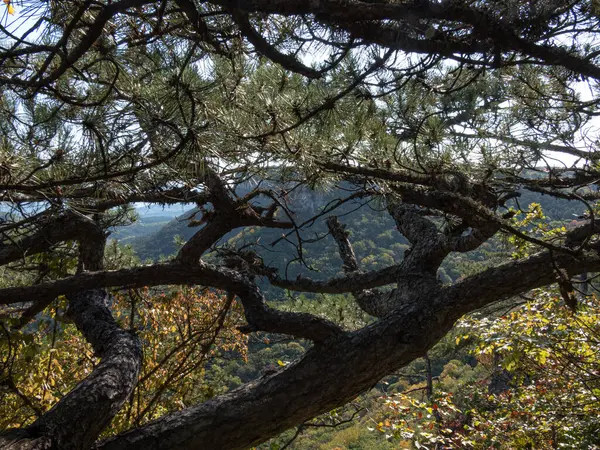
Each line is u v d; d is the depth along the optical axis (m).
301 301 4.23
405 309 3.37
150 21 1.98
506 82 3.35
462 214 2.88
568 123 3.55
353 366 3.13
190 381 6.04
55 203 2.46
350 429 15.85
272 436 3.09
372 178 2.76
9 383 3.61
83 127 1.86
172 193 3.06
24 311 4.33
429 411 5.07
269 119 2.15
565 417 5.25
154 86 1.82
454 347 9.04
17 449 2.18
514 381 6.67
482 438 5.21
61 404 2.51
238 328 3.38
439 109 2.51
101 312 3.67
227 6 1.57
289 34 1.93
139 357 3.14
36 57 2.10
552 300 5.14
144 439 2.76
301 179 2.72
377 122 2.46
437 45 1.86
